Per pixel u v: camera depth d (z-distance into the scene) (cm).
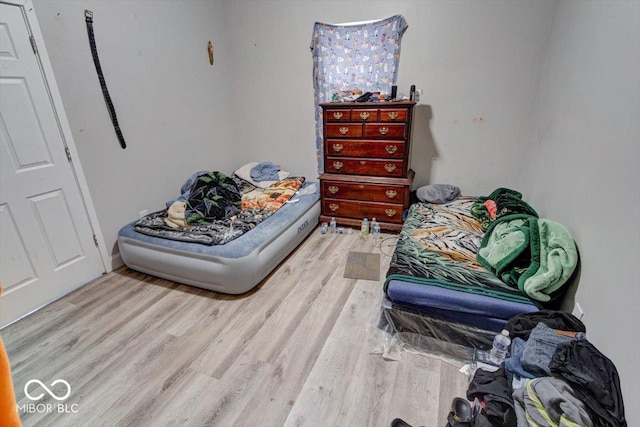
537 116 252
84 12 211
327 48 305
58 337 178
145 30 254
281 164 377
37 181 197
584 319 134
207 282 214
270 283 228
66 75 205
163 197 291
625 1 135
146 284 230
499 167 288
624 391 101
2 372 59
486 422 106
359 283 225
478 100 277
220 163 363
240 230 228
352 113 273
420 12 270
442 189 296
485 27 257
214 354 165
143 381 150
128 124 250
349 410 134
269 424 129
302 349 167
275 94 348
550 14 238
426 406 135
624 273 110
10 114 182
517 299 151
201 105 323
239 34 338
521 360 121
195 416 133
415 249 201
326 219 315
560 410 96
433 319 163
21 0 179
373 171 287
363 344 169
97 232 235
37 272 201
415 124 302
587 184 152
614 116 134
